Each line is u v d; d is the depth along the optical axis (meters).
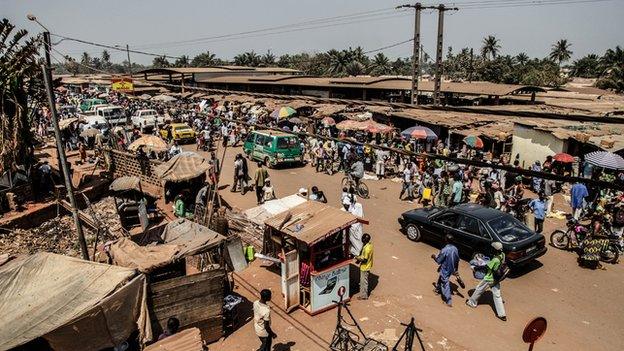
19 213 16.38
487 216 12.43
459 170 18.59
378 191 20.39
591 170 19.92
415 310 10.20
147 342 8.25
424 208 14.91
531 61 100.00
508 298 10.70
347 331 8.33
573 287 11.20
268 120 33.22
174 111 40.22
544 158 20.94
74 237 15.60
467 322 9.68
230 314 9.51
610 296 10.71
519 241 11.63
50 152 28.47
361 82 38.41
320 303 10.10
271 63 109.62
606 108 28.56
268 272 12.27
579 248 13.25
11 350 7.17
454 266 10.26
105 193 20.88
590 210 15.93
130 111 41.44
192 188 18.69
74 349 7.30
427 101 37.03
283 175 23.47
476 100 36.81
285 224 10.32
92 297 7.58
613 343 8.84
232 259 11.30
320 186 21.16
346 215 10.27
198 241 9.70
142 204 15.84
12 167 16.77
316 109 33.31
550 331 9.28
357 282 11.65
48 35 10.20
